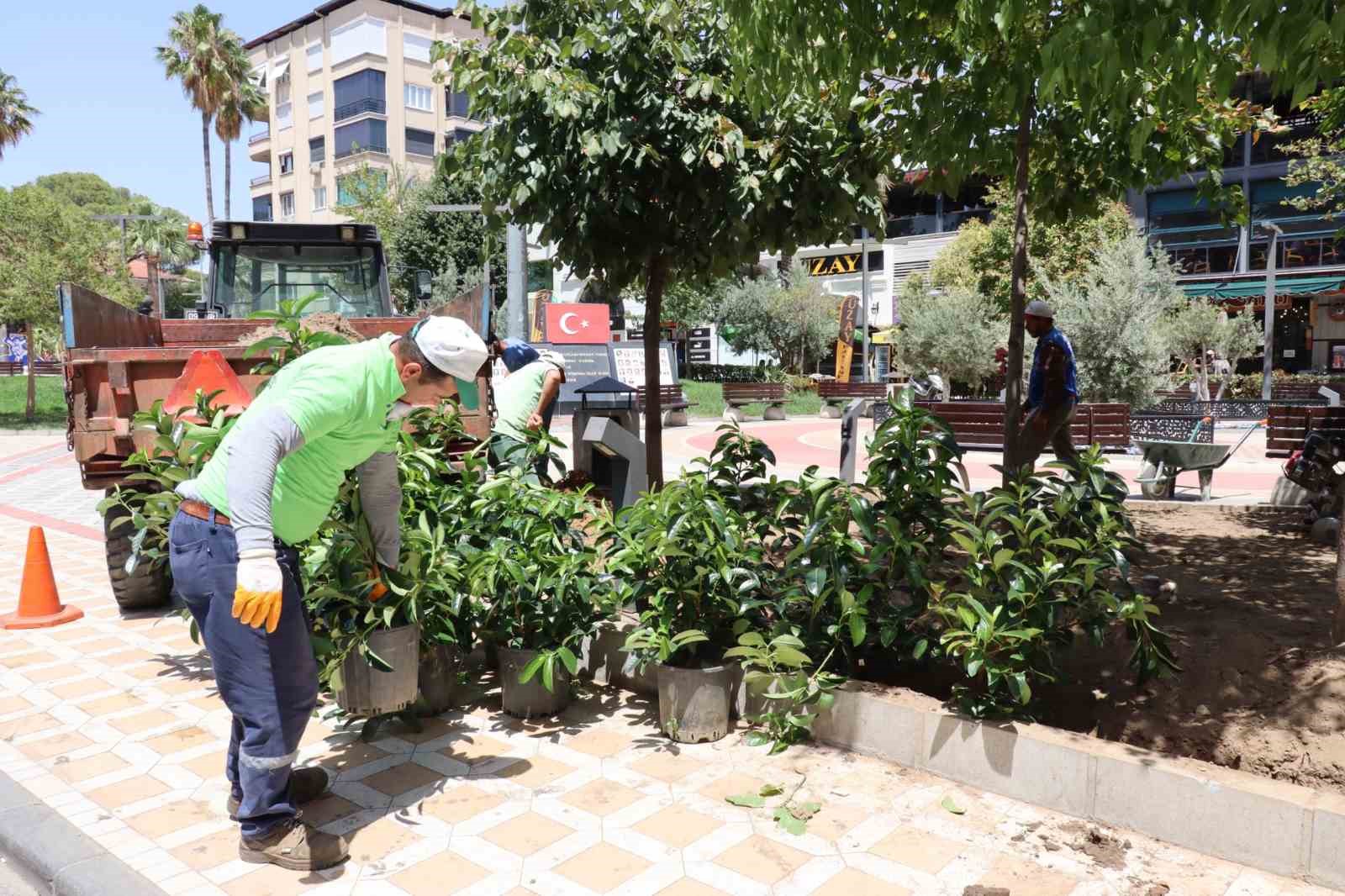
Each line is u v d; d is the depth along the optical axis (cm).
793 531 459
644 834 315
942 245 4231
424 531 400
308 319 562
